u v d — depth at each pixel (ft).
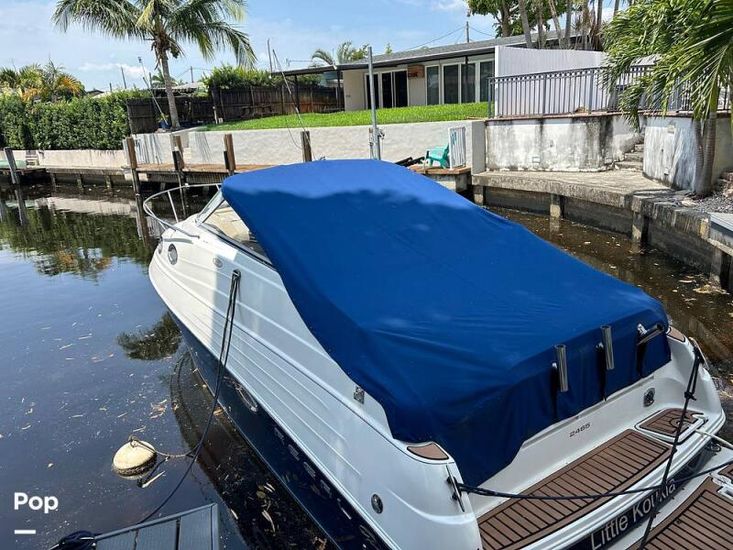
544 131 39.29
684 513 8.93
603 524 8.21
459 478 7.48
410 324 8.94
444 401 7.72
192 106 75.66
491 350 8.40
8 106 82.12
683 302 20.89
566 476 8.96
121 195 64.69
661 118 31.55
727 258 21.36
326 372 9.68
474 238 11.80
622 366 9.47
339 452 9.41
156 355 20.35
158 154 63.87
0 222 49.83
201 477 13.42
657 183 32.07
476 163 41.93
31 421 16.30
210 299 13.85
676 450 9.36
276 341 11.23
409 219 11.95
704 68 17.54
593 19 61.87
